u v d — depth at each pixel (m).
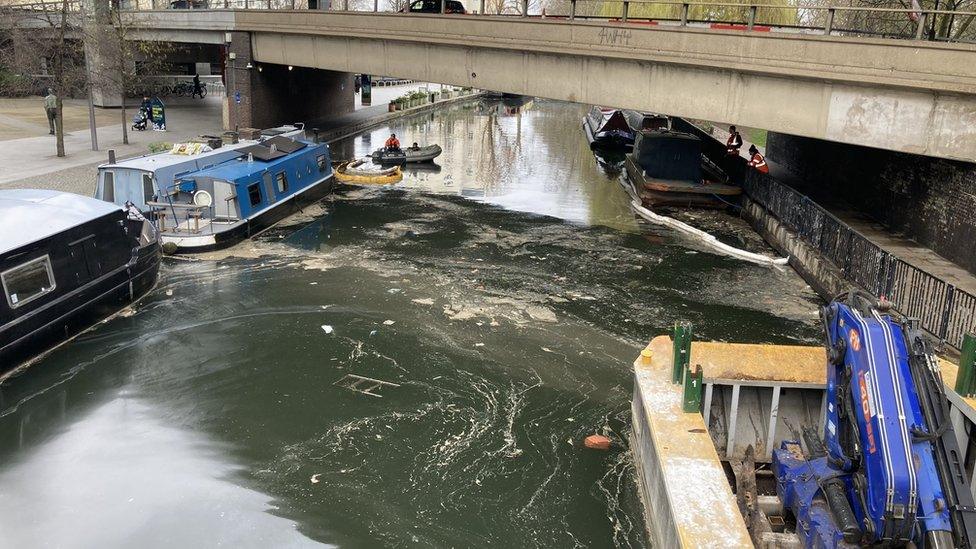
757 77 20.11
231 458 11.22
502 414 12.59
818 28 21.30
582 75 24.27
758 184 26.28
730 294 19.02
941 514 6.55
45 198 15.70
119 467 10.96
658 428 8.75
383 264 20.41
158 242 18.47
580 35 23.67
